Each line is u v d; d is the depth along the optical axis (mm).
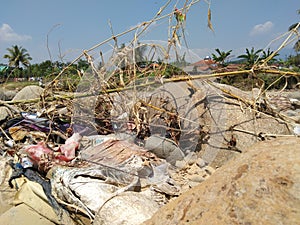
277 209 655
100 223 1151
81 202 1293
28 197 1497
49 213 1423
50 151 1718
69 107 2186
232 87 2000
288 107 2494
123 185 1419
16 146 1911
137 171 1458
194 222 757
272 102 2389
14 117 2367
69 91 2254
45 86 2311
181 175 1554
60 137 1998
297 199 652
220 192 772
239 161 833
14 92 3320
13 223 1404
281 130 1806
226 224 688
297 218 625
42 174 1624
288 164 723
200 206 784
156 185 1419
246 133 1678
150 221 869
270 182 704
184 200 844
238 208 700
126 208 1136
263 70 1771
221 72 1859
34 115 2248
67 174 1446
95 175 1427
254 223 656
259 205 679
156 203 1240
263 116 1806
